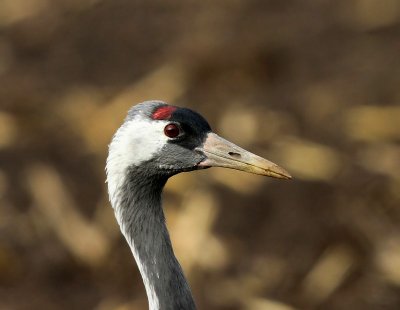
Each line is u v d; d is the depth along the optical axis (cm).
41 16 1684
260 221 1255
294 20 1619
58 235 1251
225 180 1295
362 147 1349
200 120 771
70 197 1297
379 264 1188
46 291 1191
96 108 1440
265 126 1385
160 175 767
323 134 1373
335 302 1155
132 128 759
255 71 1480
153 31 1620
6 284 1202
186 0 1706
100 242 1230
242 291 1166
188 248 1202
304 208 1269
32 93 1488
